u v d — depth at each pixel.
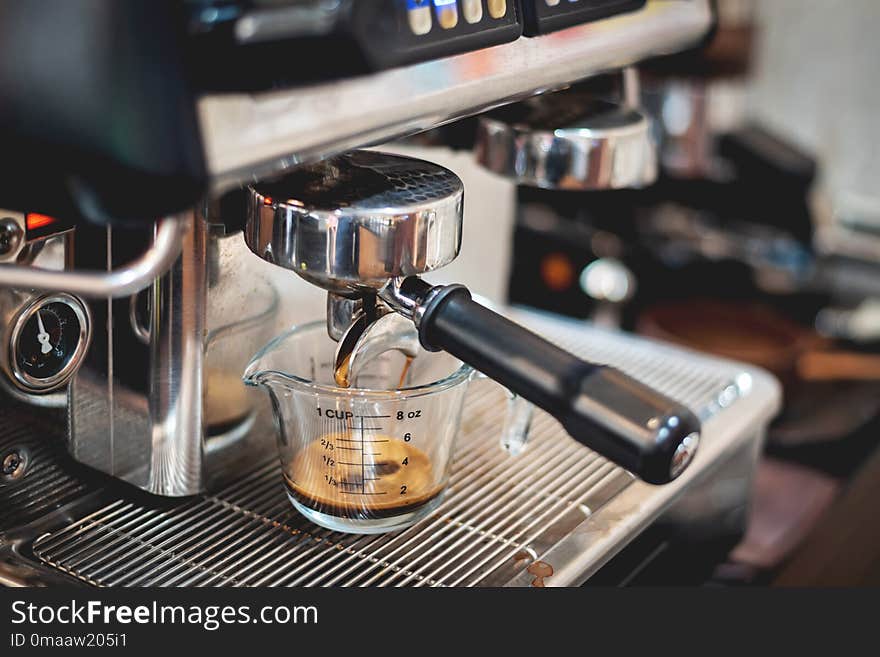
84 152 0.30
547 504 0.55
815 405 0.96
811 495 0.84
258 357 0.49
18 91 0.31
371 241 0.40
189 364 0.49
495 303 0.80
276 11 0.30
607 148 0.57
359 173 0.44
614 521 0.54
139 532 0.50
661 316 1.01
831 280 1.21
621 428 0.38
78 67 0.30
